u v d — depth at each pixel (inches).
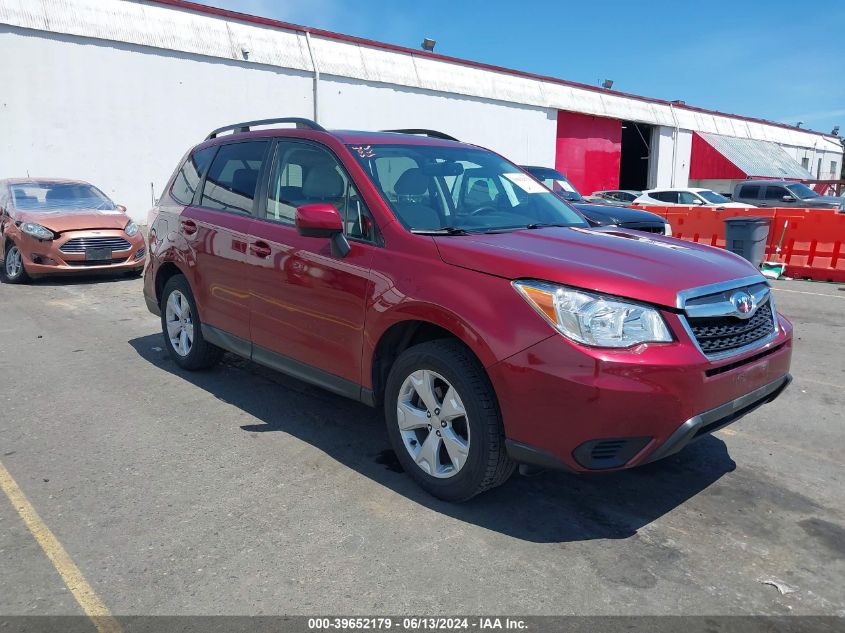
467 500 134.7
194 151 222.1
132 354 245.1
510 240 137.9
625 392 109.8
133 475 147.9
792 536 126.2
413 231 141.9
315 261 154.4
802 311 348.5
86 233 399.9
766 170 1476.4
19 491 140.3
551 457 116.0
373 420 181.3
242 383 211.2
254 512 132.1
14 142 649.0
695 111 1498.5
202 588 108.1
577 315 112.9
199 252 197.0
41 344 259.9
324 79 869.2
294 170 172.2
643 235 158.1
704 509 136.1
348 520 129.3
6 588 107.8
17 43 638.5
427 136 199.8
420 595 106.7
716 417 119.7
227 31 789.2
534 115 1152.2
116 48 701.9
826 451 165.9
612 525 129.2
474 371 125.6
